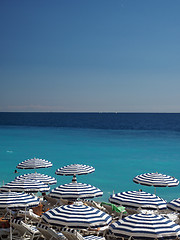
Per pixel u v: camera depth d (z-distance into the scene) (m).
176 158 32.81
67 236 9.38
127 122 138.75
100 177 24.28
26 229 10.55
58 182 22.44
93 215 9.61
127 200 11.93
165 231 8.40
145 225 8.56
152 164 29.53
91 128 90.81
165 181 15.34
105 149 39.88
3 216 12.93
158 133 69.38
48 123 124.62
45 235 10.07
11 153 36.66
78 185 13.52
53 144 45.69
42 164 19.42
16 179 15.70
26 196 11.31
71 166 18.22
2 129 83.44
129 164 29.53
